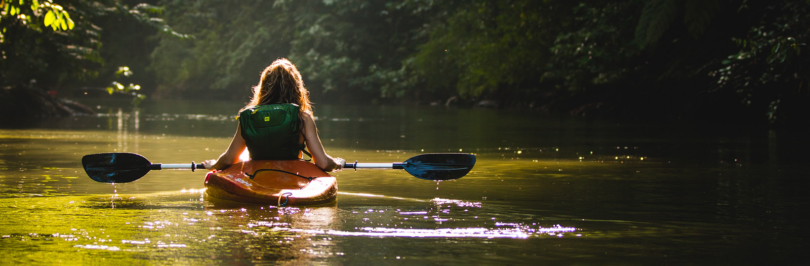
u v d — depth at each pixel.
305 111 4.54
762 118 15.34
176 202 4.07
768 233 3.26
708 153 7.84
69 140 9.59
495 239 3.10
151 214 3.65
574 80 21.36
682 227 3.39
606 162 6.82
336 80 36.12
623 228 3.37
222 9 47.38
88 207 3.88
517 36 23.94
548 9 22.72
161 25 18.47
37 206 3.91
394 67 36.66
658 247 2.96
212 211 3.75
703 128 13.09
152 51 54.12
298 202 3.97
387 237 3.12
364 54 37.75
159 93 50.06
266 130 4.33
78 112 19.45
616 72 18.95
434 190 4.70
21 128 12.39
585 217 3.65
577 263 2.70
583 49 18.84
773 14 13.94
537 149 8.49
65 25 7.35
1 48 15.43
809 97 12.92
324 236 3.13
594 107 20.47
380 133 11.77
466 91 28.48
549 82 26.44
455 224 3.43
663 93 18.73
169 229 3.26
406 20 37.50
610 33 18.06
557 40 20.17
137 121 15.42
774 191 4.72
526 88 26.80
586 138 10.49
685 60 16.94
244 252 2.83
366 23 38.16
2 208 3.83
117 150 8.02
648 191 4.71
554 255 2.81
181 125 13.85
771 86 14.08
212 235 3.14
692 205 4.07
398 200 4.22
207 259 2.72
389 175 5.59
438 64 30.80
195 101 36.25
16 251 2.82
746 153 7.83
